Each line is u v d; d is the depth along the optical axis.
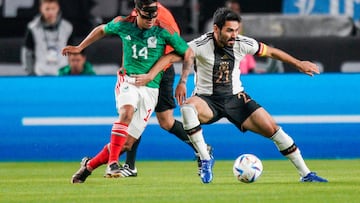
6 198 22.77
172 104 31.64
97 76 40.16
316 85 39.91
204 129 39.81
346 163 36.84
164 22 27.55
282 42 42.41
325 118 39.91
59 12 43.34
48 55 43.38
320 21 44.50
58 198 22.56
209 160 26.66
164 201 21.56
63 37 43.47
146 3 26.56
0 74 43.97
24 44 43.56
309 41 42.38
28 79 40.38
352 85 39.94
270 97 39.88
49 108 40.38
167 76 31.36
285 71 42.19
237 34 26.12
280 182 26.86
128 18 27.45
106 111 40.12
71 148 40.38
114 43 42.53
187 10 44.00
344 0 45.41
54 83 40.31
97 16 44.31
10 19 45.31
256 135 39.84
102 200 21.94
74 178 27.14
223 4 44.78
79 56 41.69
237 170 26.39
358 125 39.97
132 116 27.06
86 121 40.22
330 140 40.00
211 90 26.64
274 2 45.72
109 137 40.12
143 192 23.89
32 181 28.73
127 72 27.50
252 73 40.44
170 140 40.03
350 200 21.50
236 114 26.64
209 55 26.44
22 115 40.47
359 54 42.28
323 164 36.28
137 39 27.23
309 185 25.59
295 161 26.69
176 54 27.03
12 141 40.53
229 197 22.28
